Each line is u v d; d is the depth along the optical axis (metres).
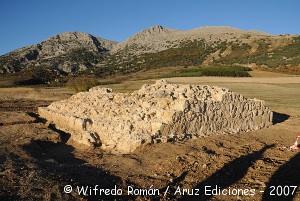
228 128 14.92
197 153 10.54
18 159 9.47
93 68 121.00
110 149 11.97
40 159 10.07
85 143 12.42
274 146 12.95
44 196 6.64
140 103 13.77
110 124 12.93
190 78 62.50
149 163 9.97
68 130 14.01
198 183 8.41
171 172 9.05
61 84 62.53
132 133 11.95
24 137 12.29
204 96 14.65
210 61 109.06
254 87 48.19
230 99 14.97
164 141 11.82
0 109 22.39
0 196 6.37
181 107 12.78
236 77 64.25
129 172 9.09
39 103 28.81
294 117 21.98
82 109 15.09
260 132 15.66
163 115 12.51
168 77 68.62
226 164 9.82
